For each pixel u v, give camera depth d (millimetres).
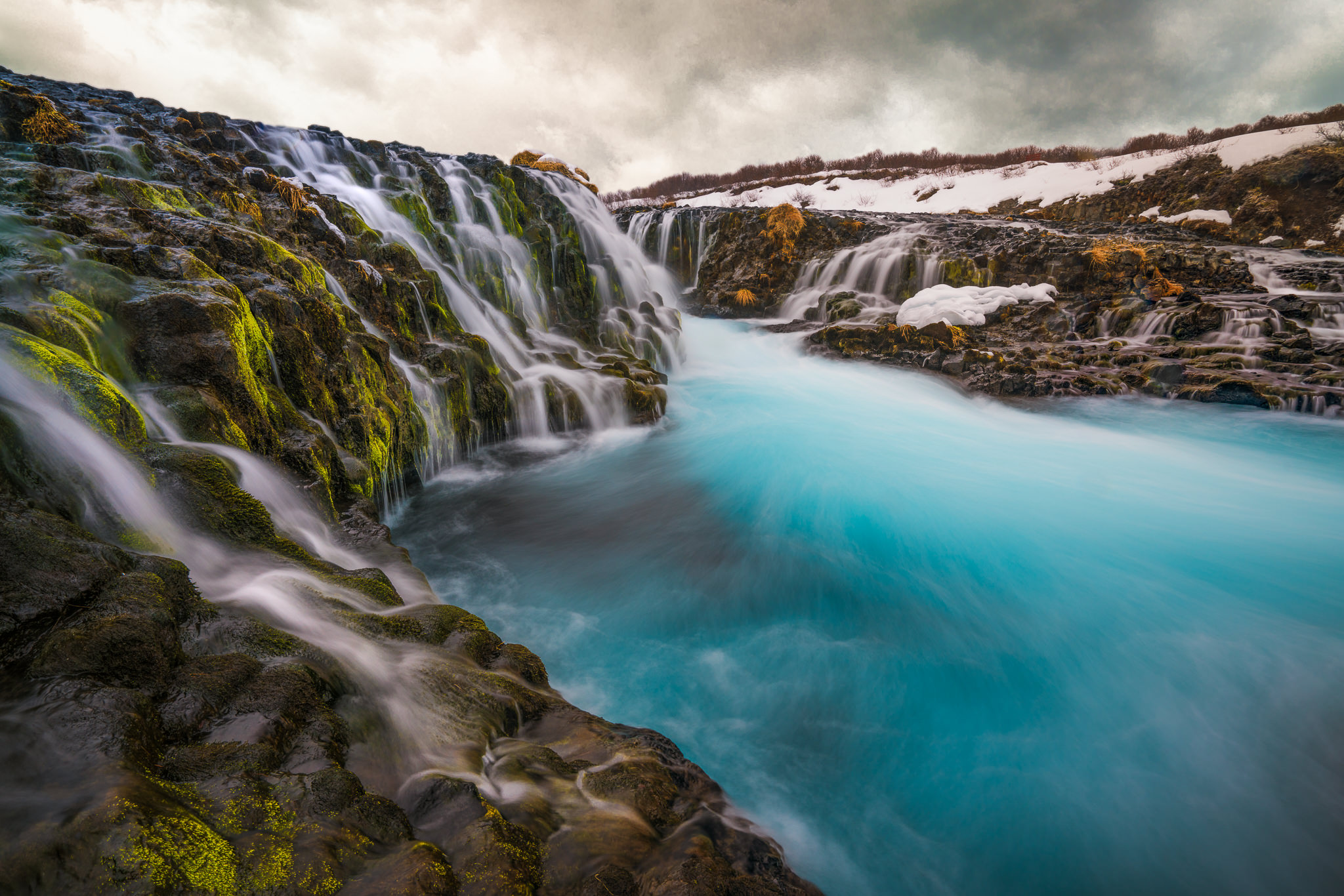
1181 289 16969
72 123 8359
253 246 6980
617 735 3350
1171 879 3543
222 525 3816
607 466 9750
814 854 3545
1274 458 10242
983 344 16734
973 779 4113
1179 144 45938
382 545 5305
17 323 3883
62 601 2330
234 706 2383
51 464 3111
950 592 6359
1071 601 6172
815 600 6180
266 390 5801
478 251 12828
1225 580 6594
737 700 4762
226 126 12766
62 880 1482
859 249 21719
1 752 1762
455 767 2664
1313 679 5059
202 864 1646
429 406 8703
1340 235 27453
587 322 14484
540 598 6184
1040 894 3447
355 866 1837
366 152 14406
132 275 5055
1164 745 4445
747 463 9906
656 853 2389
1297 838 3793
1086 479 9352
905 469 9703
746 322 21109
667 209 27062
